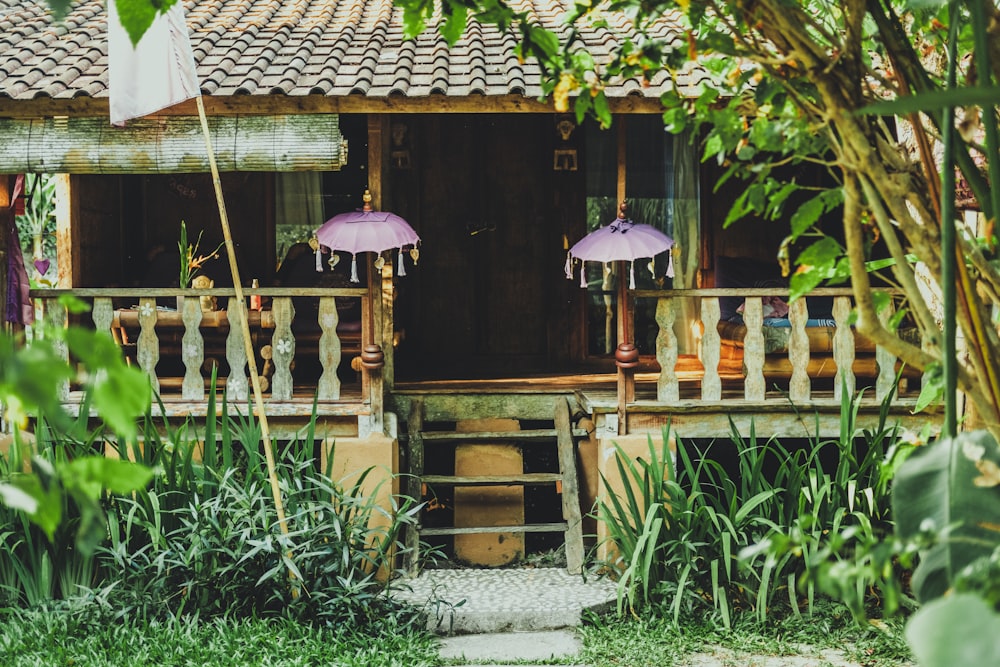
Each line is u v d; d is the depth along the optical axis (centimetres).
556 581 707
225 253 1001
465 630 640
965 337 236
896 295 736
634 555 635
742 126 298
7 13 942
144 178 998
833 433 767
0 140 731
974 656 148
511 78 740
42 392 127
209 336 826
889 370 759
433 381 891
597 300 1001
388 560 700
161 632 583
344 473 747
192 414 748
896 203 238
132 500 646
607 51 809
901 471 209
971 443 205
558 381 891
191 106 730
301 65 774
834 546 205
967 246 248
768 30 262
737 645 594
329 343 761
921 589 200
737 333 835
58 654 549
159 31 646
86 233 896
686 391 819
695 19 290
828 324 805
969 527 199
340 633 591
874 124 274
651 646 594
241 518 628
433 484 773
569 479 753
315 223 1002
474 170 995
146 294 748
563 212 991
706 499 766
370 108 734
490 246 999
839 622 624
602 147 993
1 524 641
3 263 747
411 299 996
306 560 621
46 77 756
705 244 992
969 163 247
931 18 321
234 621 591
